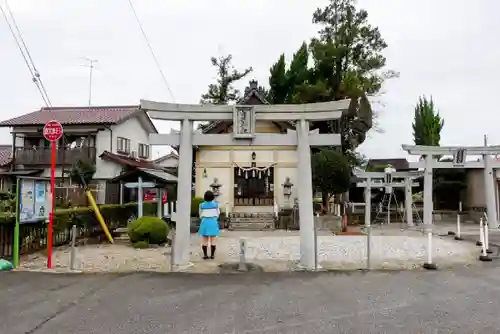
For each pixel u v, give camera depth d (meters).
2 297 6.04
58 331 4.61
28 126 24.67
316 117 8.50
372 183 20.36
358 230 17.92
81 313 5.29
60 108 28.45
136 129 28.55
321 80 22.22
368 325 4.84
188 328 4.72
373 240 13.68
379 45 22.80
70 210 11.93
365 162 26.48
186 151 8.71
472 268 8.62
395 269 8.44
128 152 26.89
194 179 23.12
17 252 8.50
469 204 23.70
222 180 20.73
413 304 5.74
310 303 5.77
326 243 12.78
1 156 27.58
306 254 8.45
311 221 8.54
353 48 22.75
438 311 5.40
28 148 24.77
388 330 4.67
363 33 22.45
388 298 6.06
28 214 8.70
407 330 4.66
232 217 19.34
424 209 17.95
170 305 5.66
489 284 7.04
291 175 20.75
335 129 22.50
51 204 8.46
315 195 25.11
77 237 12.19
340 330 4.66
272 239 14.01
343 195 23.09
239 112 8.56
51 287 6.67
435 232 16.92
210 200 9.73
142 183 14.45
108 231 12.89
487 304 5.75
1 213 10.51
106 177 23.89
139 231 11.66
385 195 23.73
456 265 9.00
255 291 6.46
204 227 9.55
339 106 8.32
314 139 8.73
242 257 8.30
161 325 4.82
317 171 18.17
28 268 8.31
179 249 8.64
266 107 8.59
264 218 19.31
